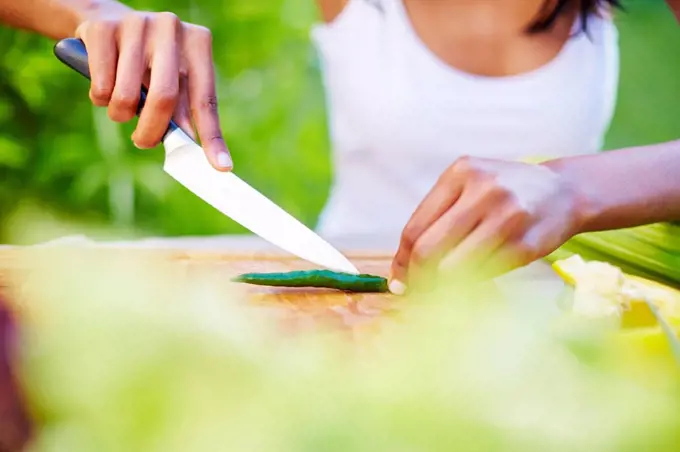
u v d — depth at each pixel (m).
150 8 2.17
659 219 0.97
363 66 1.49
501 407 0.22
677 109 2.46
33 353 0.22
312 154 2.40
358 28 1.49
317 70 2.39
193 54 1.03
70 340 0.22
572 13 1.48
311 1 2.32
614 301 0.82
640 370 0.25
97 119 2.08
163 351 0.23
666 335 0.69
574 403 0.22
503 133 1.48
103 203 2.14
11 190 2.03
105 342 0.22
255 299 0.92
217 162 0.98
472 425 0.22
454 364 0.24
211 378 0.23
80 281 0.26
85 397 0.21
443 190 0.92
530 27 1.46
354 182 1.52
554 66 1.48
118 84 0.98
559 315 0.33
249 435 0.21
